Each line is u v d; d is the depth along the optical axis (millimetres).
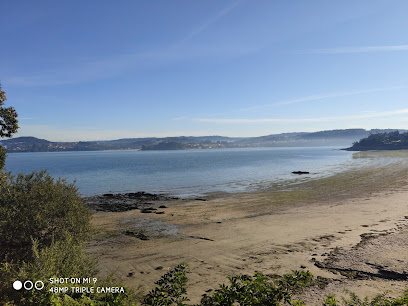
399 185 27484
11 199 7047
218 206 20906
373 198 20969
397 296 5891
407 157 77562
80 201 8438
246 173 51281
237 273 7883
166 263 9016
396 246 9352
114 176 51312
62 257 5137
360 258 8469
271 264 8492
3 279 4105
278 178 41125
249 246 10516
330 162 75875
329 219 14641
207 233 12906
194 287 7008
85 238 7926
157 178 46344
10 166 89562
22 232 6613
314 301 5859
